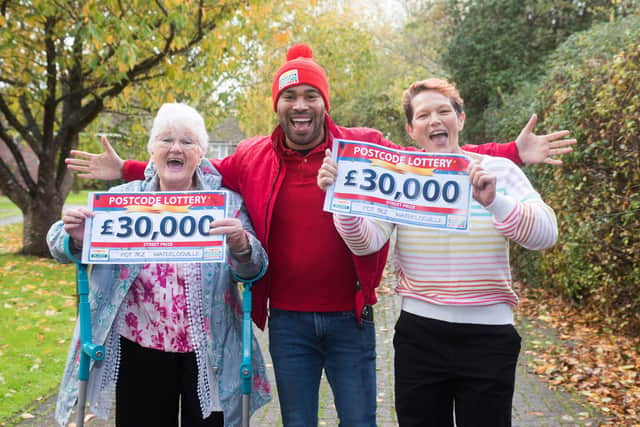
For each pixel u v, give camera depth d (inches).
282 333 105.3
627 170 209.2
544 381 190.1
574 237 244.1
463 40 557.3
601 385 182.5
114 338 97.0
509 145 113.1
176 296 96.1
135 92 454.6
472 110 576.1
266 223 103.5
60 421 96.1
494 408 88.0
